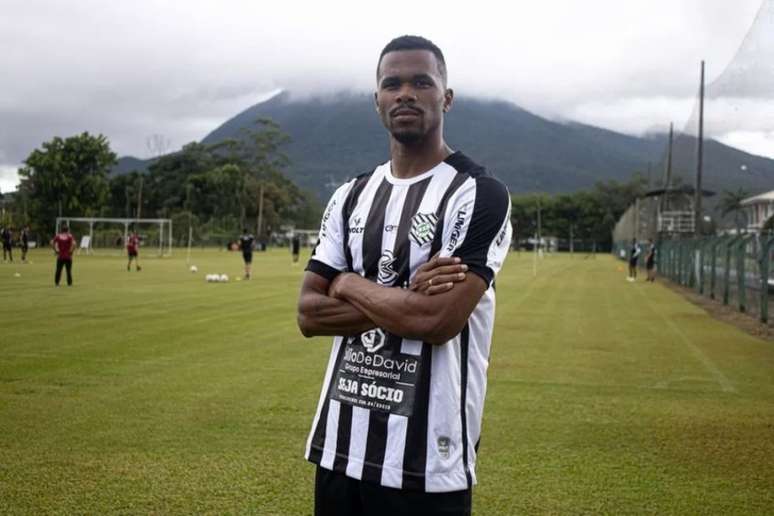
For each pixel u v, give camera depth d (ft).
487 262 7.24
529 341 38.14
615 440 19.43
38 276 83.51
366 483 7.23
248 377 26.89
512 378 27.84
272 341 35.86
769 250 52.31
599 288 81.41
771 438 19.76
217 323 42.68
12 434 19.25
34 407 22.08
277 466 16.90
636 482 16.22
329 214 8.12
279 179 358.84
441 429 7.14
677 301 65.05
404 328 7.06
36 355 31.12
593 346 36.58
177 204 299.38
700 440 19.51
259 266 119.44
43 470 16.52
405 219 7.47
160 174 311.68
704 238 76.33
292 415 21.42
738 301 57.11
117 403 22.67
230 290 67.15
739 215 93.56
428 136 7.60
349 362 7.55
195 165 315.17
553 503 14.97
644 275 115.24
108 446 18.29
